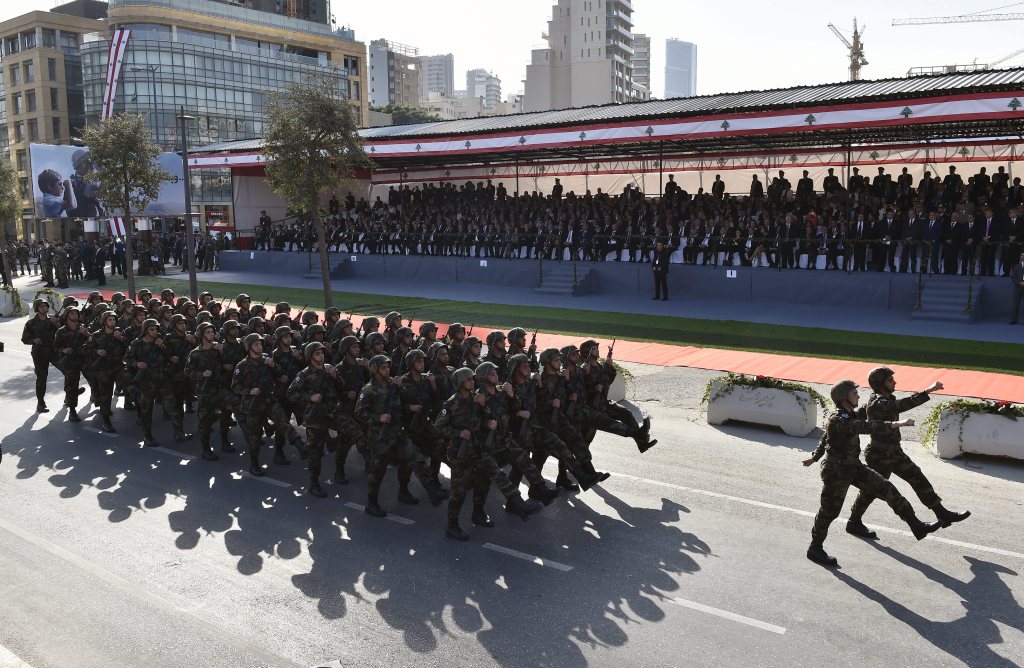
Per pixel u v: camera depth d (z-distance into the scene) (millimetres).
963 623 7059
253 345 11508
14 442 13359
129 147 30031
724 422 13562
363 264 38594
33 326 15391
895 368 17078
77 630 7156
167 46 72938
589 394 11031
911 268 25109
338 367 11008
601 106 33125
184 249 45156
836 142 33656
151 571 8359
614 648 6750
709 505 10000
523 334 11625
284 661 6617
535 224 34438
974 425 11336
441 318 25469
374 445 9719
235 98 77750
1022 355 18141
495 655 6676
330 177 27094
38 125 85562
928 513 9586
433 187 44500
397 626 7176
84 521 9781
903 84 24891
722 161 43625
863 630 6961
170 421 14758
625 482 10922
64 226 84000
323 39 91188
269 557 8703
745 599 7562
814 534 8344
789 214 26891
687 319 24281
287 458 12438
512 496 9016
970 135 32062
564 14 134125
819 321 23219
